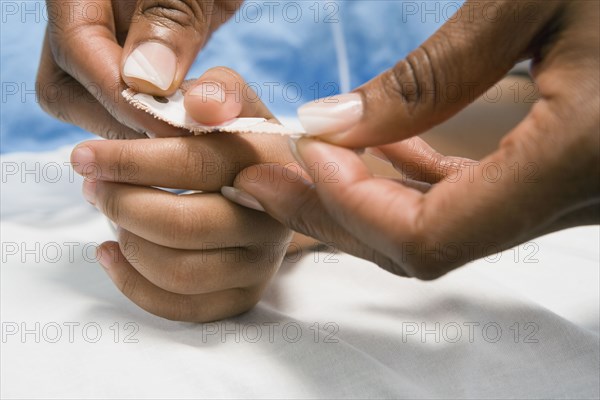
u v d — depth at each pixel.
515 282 0.39
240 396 0.33
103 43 0.39
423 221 0.31
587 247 0.42
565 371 0.34
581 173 0.30
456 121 0.51
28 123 0.68
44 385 0.33
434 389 0.33
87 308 0.37
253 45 0.79
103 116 0.42
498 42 0.31
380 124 0.32
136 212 0.36
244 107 0.38
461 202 0.30
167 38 0.37
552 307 0.38
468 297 0.37
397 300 0.38
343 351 0.34
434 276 0.32
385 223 0.31
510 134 0.31
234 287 0.37
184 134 0.37
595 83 0.30
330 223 0.33
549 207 0.30
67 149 0.56
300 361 0.34
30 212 0.45
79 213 0.45
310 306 0.38
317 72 0.80
